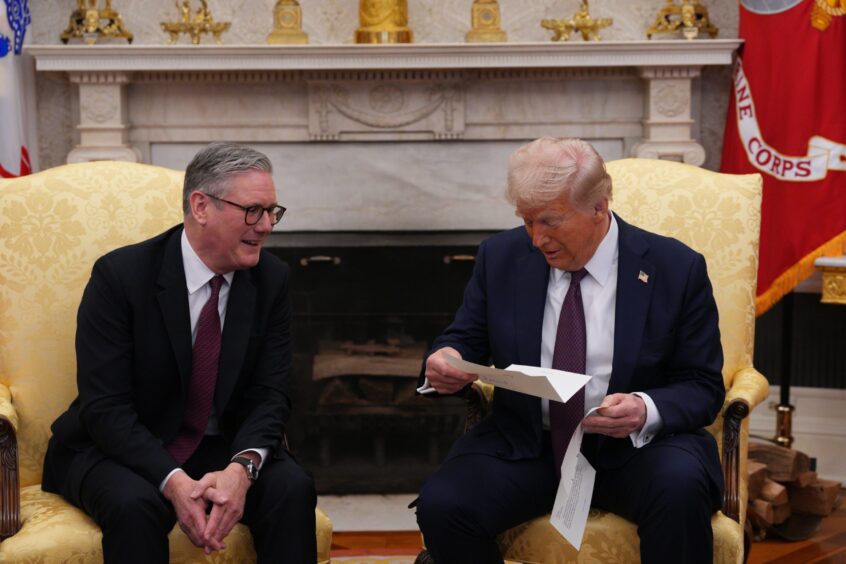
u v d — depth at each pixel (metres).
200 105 3.88
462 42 3.94
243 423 2.30
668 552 2.10
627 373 2.26
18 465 2.18
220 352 2.30
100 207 2.57
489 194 3.96
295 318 3.76
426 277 3.75
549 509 2.32
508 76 3.84
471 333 2.45
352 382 3.82
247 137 3.89
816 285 4.00
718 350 2.32
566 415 2.29
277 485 2.19
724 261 2.63
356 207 3.96
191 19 3.94
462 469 2.29
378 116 3.86
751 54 3.67
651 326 2.29
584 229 2.21
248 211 2.19
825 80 3.52
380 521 3.65
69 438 2.31
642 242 2.35
